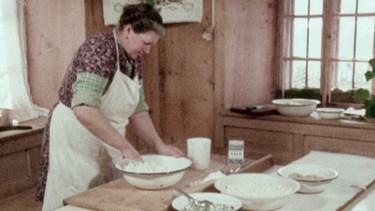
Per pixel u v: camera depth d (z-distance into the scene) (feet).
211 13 11.25
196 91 11.87
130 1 11.14
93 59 6.34
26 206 10.05
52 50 11.60
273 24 12.69
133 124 7.61
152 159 6.58
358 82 11.55
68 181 7.30
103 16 11.35
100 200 5.45
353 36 11.46
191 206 4.87
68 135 7.18
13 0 11.59
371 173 6.46
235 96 11.87
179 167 6.17
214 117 11.68
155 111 12.60
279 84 12.78
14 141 10.48
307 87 12.34
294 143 10.65
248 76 12.21
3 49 11.75
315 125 10.30
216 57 11.37
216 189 5.79
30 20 11.80
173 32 11.94
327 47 11.74
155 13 6.44
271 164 6.98
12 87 11.89
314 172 6.04
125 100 7.01
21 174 10.82
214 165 6.97
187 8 11.34
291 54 12.51
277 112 11.07
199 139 6.88
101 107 6.89
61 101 7.25
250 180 5.69
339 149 10.11
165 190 5.79
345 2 11.48
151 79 12.48
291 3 12.33
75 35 11.12
